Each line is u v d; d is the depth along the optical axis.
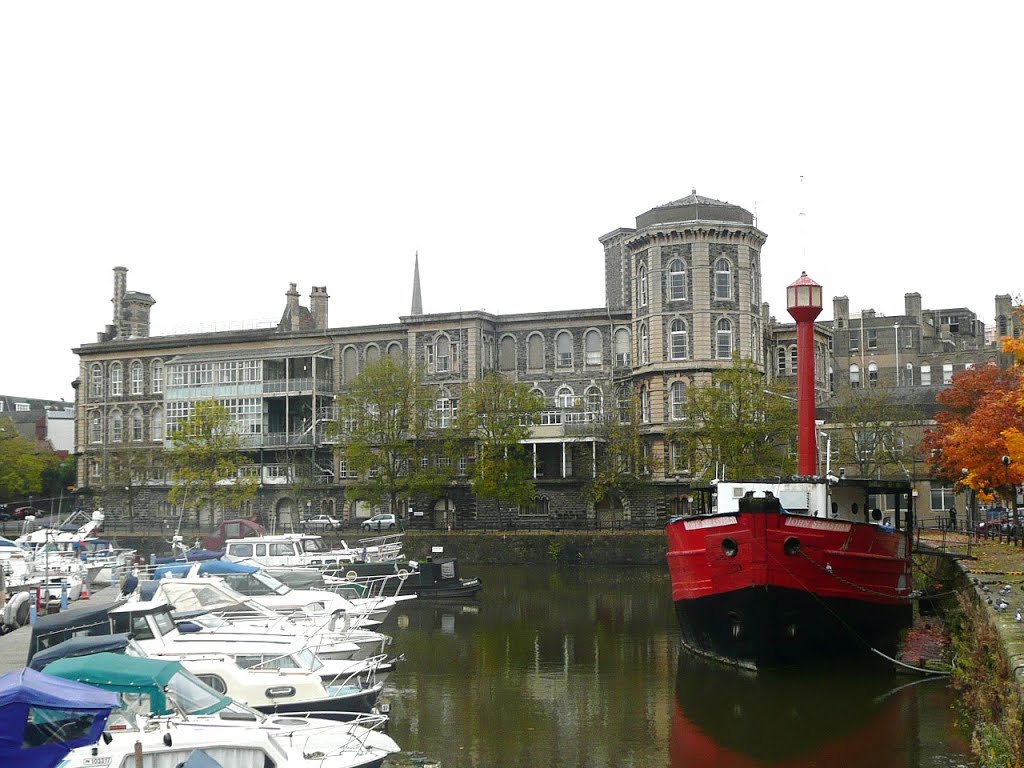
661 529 78.06
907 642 41.41
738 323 83.00
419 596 57.69
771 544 34.88
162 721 21.30
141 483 99.38
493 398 81.25
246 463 94.00
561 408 89.69
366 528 84.62
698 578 36.81
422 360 93.94
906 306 121.06
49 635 28.67
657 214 85.19
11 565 54.62
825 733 28.94
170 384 102.81
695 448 72.69
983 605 29.02
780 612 35.06
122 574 55.84
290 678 27.17
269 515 97.75
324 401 98.75
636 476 81.75
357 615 40.22
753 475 68.81
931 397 94.00
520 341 93.81
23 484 109.62
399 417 84.38
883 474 76.50
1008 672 20.94
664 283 84.00
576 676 37.19
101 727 18.19
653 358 83.94
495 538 77.00
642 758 27.41
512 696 34.25
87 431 108.56
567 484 86.50
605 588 62.12
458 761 27.25
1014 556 45.19
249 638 30.77
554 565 75.12
